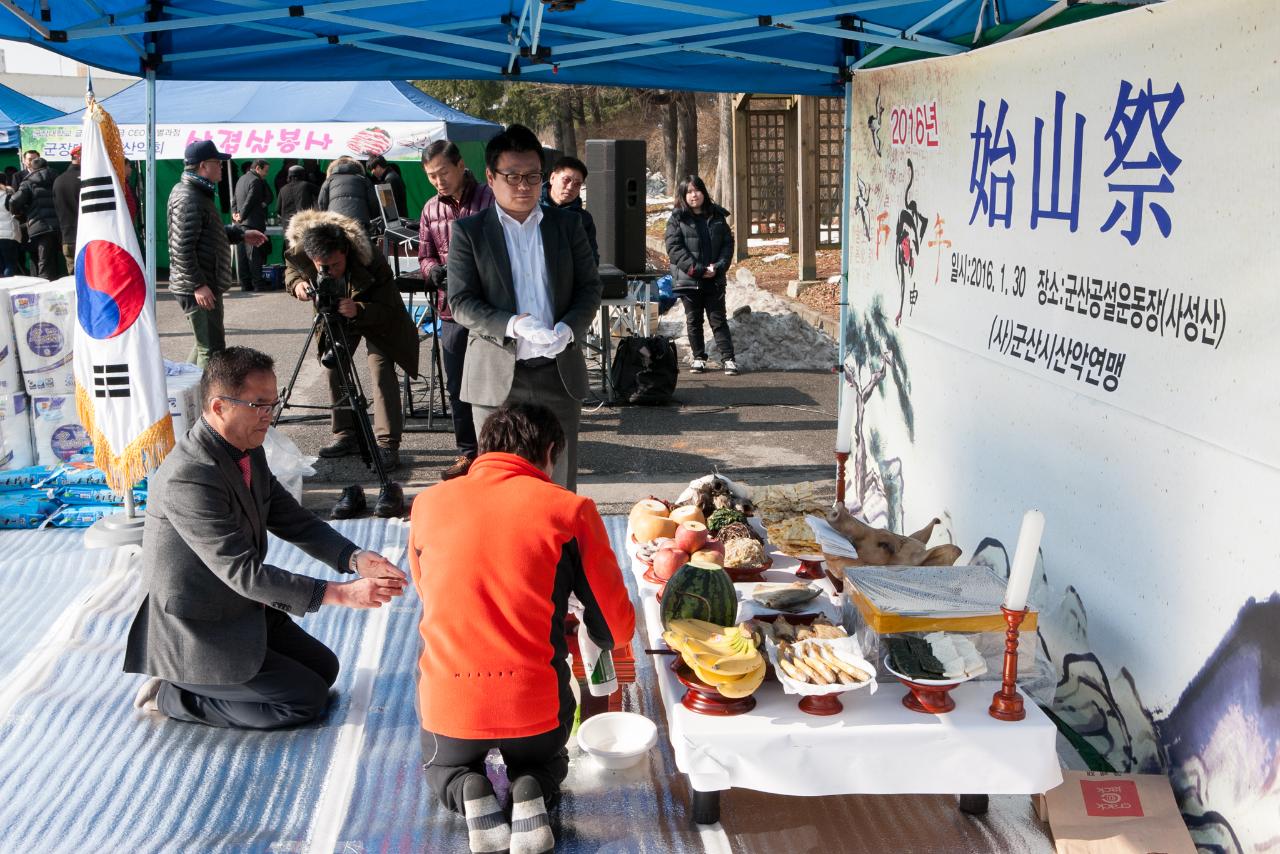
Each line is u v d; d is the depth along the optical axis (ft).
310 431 26.37
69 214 48.42
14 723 12.43
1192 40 9.67
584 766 11.48
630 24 16.40
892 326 18.17
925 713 9.96
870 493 19.70
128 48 16.49
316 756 11.84
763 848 10.12
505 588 9.78
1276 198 8.61
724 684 9.73
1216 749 9.53
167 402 17.48
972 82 14.52
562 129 107.45
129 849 10.14
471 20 16.02
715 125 139.44
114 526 18.03
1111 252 11.10
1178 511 10.02
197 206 24.08
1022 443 13.25
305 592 11.26
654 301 40.29
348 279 21.34
